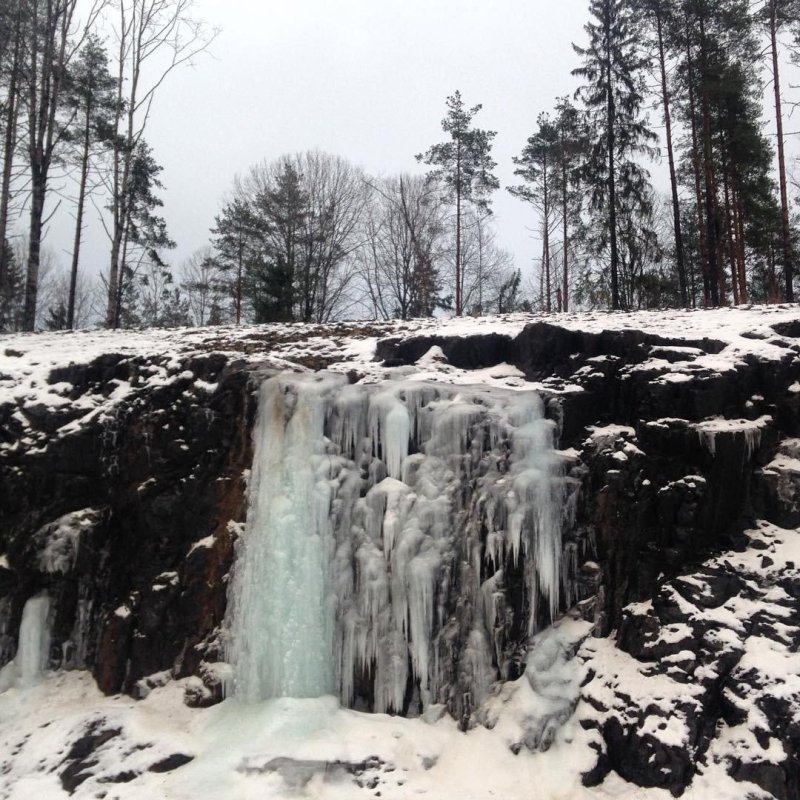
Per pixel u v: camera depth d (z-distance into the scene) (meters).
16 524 8.23
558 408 7.78
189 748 6.04
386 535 6.88
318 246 32.38
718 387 7.46
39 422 8.77
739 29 19.58
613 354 8.52
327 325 12.86
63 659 7.71
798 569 6.52
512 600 6.79
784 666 5.89
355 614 6.77
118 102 21.34
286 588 6.76
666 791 5.59
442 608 6.72
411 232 32.28
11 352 10.93
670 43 21.06
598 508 7.25
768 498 7.20
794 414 7.62
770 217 21.97
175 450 8.02
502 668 6.58
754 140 20.22
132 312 37.53
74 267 22.77
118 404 8.59
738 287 21.75
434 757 5.93
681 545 6.91
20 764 6.20
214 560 7.30
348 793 5.49
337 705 6.41
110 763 5.97
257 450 7.51
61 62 17.31
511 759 5.95
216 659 6.88
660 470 7.28
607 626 6.83
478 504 7.05
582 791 5.71
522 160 30.80
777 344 8.29
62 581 7.93
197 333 12.90
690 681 6.07
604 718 6.14
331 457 7.35
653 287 21.89
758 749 5.54
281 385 7.64
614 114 21.19
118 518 8.09
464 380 8.73
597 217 22.17
